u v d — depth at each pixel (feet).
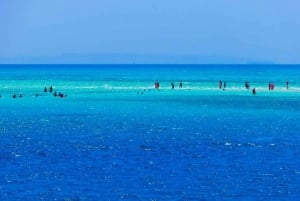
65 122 282.15
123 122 282.56
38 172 165.48
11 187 148.66
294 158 186.29
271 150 201.16
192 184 152.56
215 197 140.56
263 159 184.75
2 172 165.17
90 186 150.20
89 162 179.42
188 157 188.03
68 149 202.39
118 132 245.24
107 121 286.87
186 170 168.76
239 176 161.38
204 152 196.75
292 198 139.64
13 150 200.23
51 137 230.27
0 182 153.69
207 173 164.86
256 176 161.38
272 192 144.87
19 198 138.62
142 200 137.80
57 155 191.01
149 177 159.74
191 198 139.74
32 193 143.23
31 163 177.88
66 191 145.18
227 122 283.79
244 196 141.49
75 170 168.35
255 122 284.41
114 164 176.55
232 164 177.06
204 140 223.51
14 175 161.68
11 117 306.35
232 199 138.92
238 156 189.88
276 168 171.42
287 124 276.21
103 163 177.88
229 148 205.36
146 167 172.35
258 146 209.67
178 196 141.18
